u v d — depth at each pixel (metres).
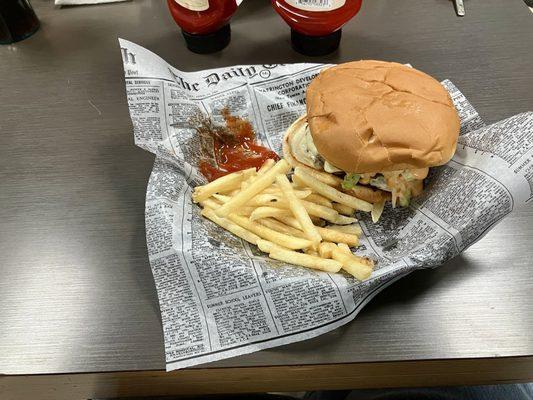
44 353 0.27
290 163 0.35
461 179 0.30
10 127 0.40
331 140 0.30
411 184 0.32
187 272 0.27
